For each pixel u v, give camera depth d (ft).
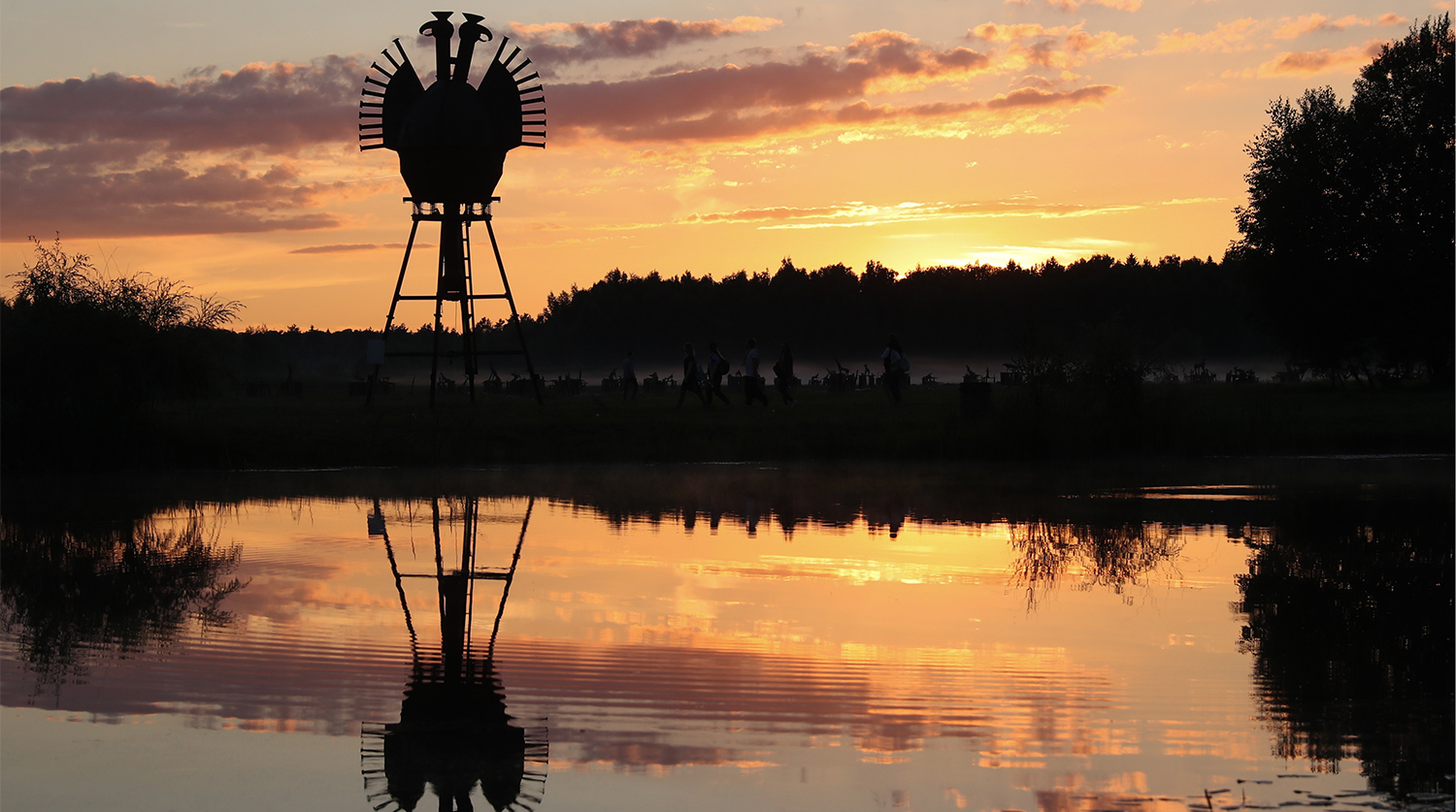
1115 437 81.66
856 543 45.24
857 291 506.07
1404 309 145.38
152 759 20.94
